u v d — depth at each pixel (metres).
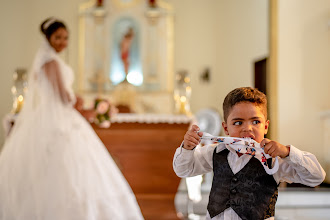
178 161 1.60
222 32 11.16
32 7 11.02
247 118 1.48
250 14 9.25
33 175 3.09
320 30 6.88
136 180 5.52
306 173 1.45
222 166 1.58
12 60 10.76
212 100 11.48
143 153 5.54
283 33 6.94
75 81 11.03
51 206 2.99
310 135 6.89
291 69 6.93
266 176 1.51
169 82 11.17
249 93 1.50
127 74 11.11
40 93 3.37
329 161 6.63
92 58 11.09
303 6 6.94
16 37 10.84
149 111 10.97
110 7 11.20
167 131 5.55
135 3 11.24
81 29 11.09
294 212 4.78
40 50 3.48
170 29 11.27
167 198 5.46
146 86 11.16
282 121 6.87
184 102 6.25
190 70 11.48
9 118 5.20
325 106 6.88
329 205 5.14
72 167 3.15
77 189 3.08
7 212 3.00
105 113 4.67
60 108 3.37
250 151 1.48
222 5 11.16
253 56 9.12
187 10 11.55
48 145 3.19
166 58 11.23
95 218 3.06
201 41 11.53
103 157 3.42
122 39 11.16
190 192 4.99
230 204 1.51
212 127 9.55
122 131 5.52
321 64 6.90
